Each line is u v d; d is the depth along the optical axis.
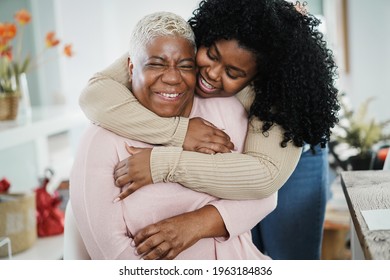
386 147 2.47
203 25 1.21
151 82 1.16
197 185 1.18
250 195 1.19
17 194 2.03
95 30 4.33
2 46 2.36
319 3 4.28
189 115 1.29
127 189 1.17
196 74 1.25
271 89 1.23
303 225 1.66
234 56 1.17
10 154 2.72
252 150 1.21
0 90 2.42
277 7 1.20
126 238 1.19
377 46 3.63
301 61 1.19
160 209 1.21
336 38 4.00
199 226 1.18
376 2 3.59
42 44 4.00
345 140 2.43
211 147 1.20
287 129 1.21
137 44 1.17
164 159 1.16
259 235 1.67
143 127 1.19
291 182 1.61
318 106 1.23
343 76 4.03
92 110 1.21
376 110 3.64
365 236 0.92
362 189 1.25
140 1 4.51
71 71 4.32
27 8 3.91
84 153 1.20
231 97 1.31
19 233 1.92
